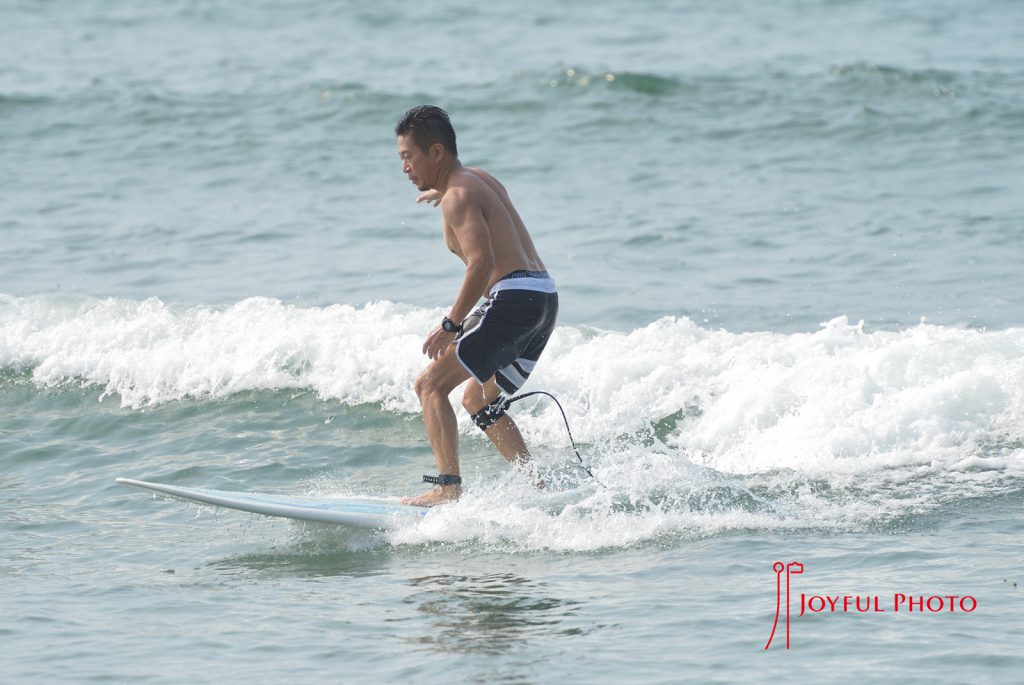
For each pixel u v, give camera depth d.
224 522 22.02
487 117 64.38
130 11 105.75
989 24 89.06
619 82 67.38
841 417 24.92
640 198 49.00
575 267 39.53
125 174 56.09
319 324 31.88
